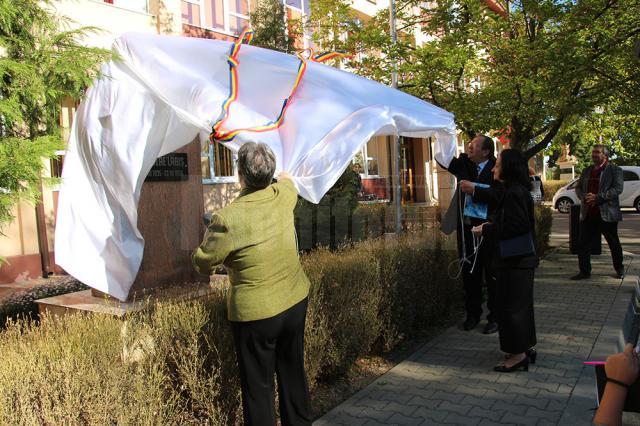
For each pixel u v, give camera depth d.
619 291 6.67
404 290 4.91
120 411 2.59
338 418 3.53
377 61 9.61
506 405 3.64
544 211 9.97
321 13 10.76
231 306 2.80
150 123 4.38
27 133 3.73
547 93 8.09
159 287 4.89
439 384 4.04
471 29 8.92
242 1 12.29
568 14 8.38
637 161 21.78
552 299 6.43
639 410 1.87
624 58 8.40
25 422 2.27
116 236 4.49
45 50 3.50
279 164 3.43
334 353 3.98
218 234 2.68
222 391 3.17
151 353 3.01
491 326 5.26
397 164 8.20
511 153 4.12
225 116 3.59
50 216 8.31
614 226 7.30
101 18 8.74
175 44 4.56
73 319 3.19
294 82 4.23
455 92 9.02
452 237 5.91
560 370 4.21
